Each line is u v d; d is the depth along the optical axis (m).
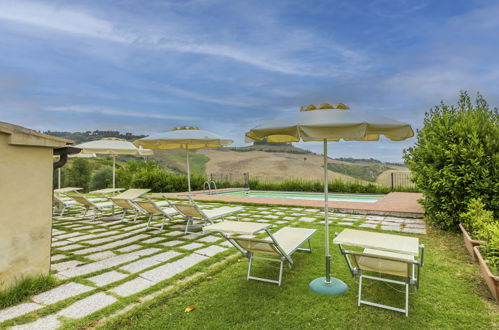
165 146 9.40
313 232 4.62
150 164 19.03
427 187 6.28
